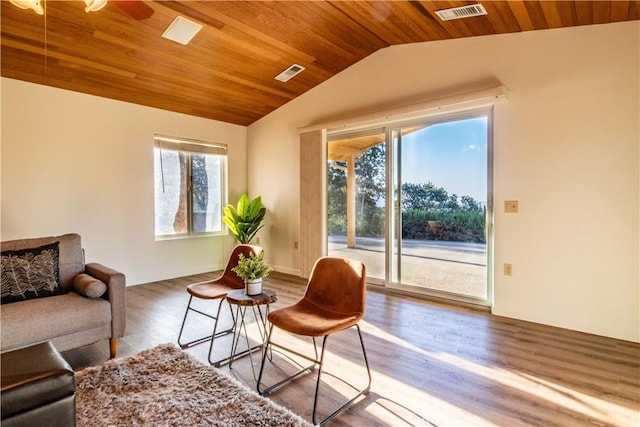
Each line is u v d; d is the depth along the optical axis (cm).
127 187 441
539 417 183
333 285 227
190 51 358
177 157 499
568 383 215
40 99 373
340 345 272
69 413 150
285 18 328
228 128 554
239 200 549
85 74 367
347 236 472
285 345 273
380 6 307
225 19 320
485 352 258
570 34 299
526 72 320
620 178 280
